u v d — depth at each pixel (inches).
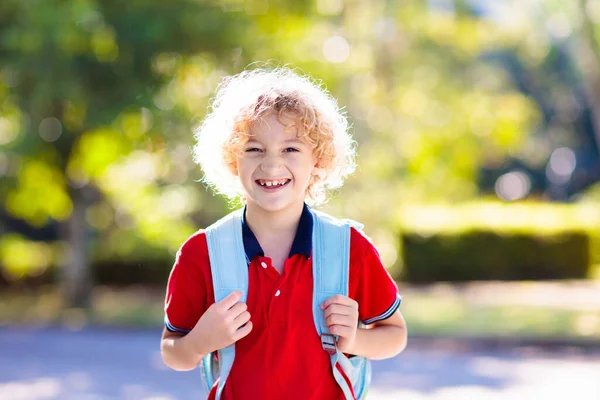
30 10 639.8
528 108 1108.5
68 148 742.5
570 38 908.0
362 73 885.8
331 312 131.4
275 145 135.0
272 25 734.5
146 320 736.3
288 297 134.1
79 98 658.8
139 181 856.9
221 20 681.0
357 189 926.4
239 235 137.9
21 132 716.0
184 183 853.8
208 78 719.7
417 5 957.8
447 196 1140.5
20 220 1114.7
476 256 1048.2
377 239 998.4
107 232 1019.9
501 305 799.7
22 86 668.7
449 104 998.4
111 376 481.1
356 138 902.4
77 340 642.8
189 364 134.3
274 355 132.3
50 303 860.0
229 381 133.3
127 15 660.1
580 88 1574.8
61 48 644.7
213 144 141.6
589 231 1053.8
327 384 133.3
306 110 136.1
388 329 142.6
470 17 1026.1
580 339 589.9
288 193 135.4
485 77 1134.4
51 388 444.5
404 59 984.3
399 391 436.1
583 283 1010.1
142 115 688.4
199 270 137.4
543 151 1717.5
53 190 835.4
